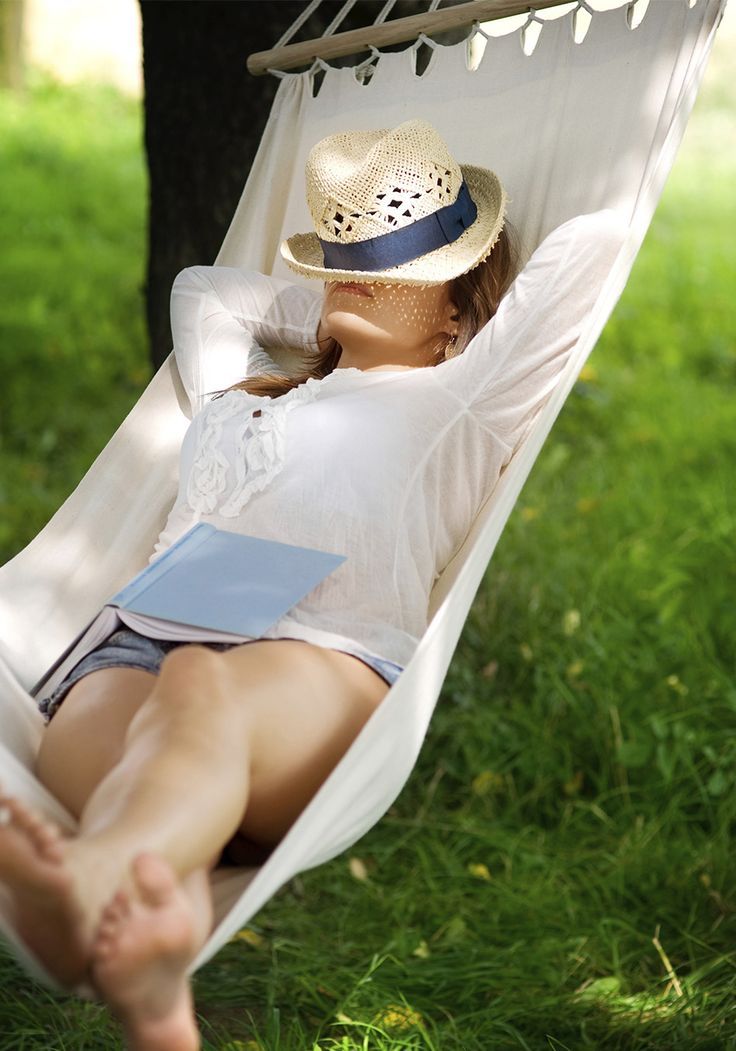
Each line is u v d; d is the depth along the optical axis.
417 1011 2.68
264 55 2.92
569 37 2.52
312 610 2.04
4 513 5.18
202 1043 2.46
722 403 6.47
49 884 1.42
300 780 1.85
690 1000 2.64
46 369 6.67
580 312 2.22
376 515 2.10
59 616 2.40
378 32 2.71
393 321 2.32
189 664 1.78
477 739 3.69
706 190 10.94
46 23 15.96
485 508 2.21
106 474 2.53
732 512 4.96
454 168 2.36
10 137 11.34
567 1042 2.60
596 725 3.62
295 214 2.84
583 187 2.44
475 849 3.32
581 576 4.39
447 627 1.93
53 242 8.84
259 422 2.18
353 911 3.11
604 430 6.14
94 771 1.87
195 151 3.64
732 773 3.41
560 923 3.00
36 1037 2.56
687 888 3.10
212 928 1.68
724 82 14.01
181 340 2.64
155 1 3.63
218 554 2.09
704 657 3.84
